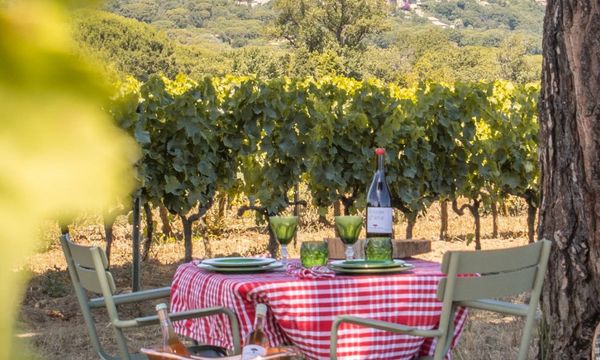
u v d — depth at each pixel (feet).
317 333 10.57
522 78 273.75
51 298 27.17
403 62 280.72
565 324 14.24
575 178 13.99
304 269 11.07
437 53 276.62
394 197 33.01
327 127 30.94
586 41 13.84
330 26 250.78
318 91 31.91
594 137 13.84
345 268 11.29
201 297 11.57
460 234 45.21
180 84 38.81
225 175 30.81
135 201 27.53
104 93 1.06
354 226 12.59
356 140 31.63
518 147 34.60
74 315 25.43
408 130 31.99
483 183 34.50
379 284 10.90
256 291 10.40
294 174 31.09
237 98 30.27
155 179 28.76
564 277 14.17
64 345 21.56
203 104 29.32
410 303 11.03
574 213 14.02
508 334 20.70
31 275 1.14
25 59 1.02
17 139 1.00
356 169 31.81
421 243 13.58
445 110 33.06
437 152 33.53
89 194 1.03
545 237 14.40
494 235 43.45
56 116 1.03
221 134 30.12
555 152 14.21
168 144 28.68
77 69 1.04
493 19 563.07
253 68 232.32
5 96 1.01
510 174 35.01
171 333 10.37
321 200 32.14
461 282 10.17
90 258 11.69
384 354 10.89
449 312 10.18
